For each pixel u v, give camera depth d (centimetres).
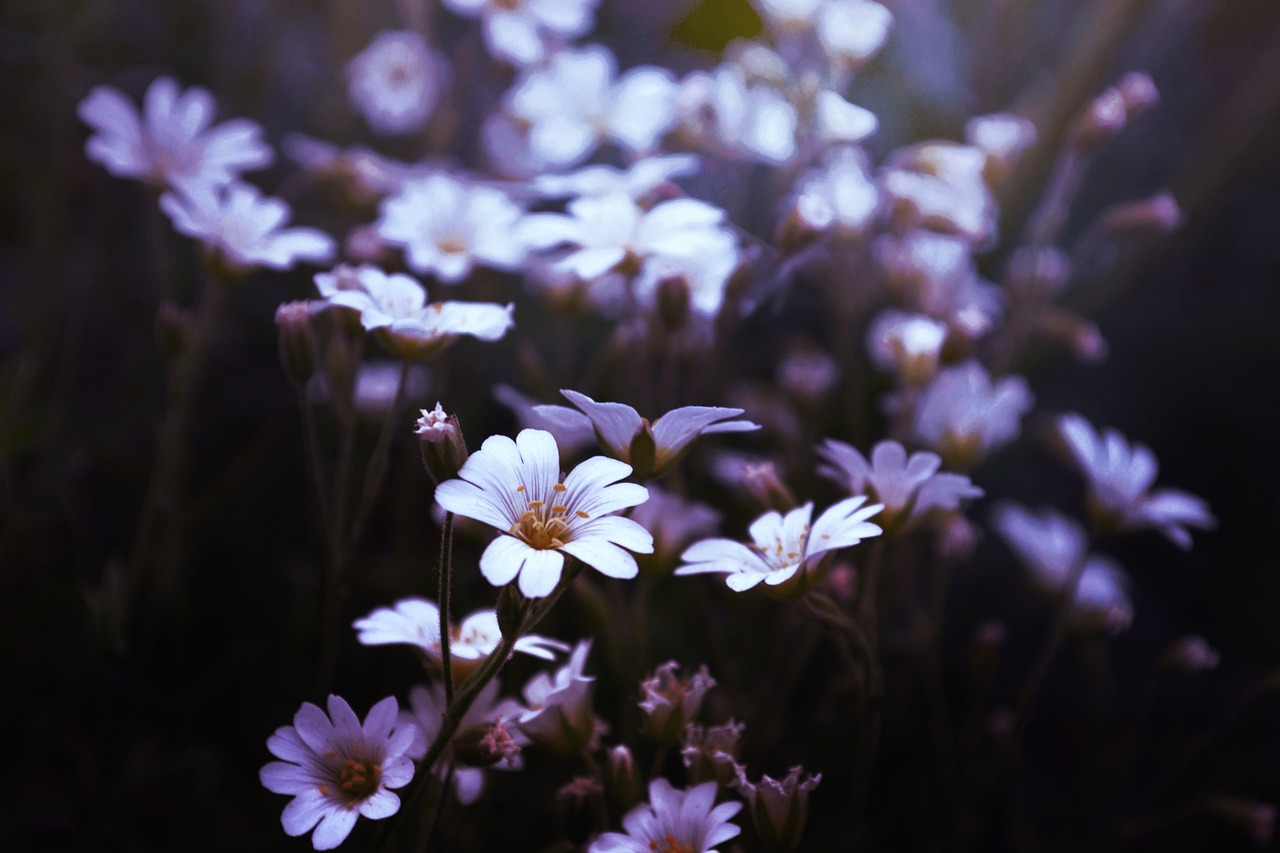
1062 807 31
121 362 33
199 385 32
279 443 32
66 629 29
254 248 24
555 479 18
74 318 30
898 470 20
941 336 25
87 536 30
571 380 32
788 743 28
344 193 27
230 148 26
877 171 33
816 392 28
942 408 26
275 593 30
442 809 19
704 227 24
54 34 30
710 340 25
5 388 25
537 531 18
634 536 18
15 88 33
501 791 26
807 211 23
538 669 25
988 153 28
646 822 19
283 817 18
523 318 32
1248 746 32
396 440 30
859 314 28
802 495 28
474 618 20
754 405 30
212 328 28
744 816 23
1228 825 30
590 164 31
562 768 26
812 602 20
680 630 27
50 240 30
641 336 26
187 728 28
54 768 27
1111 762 32
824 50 27
